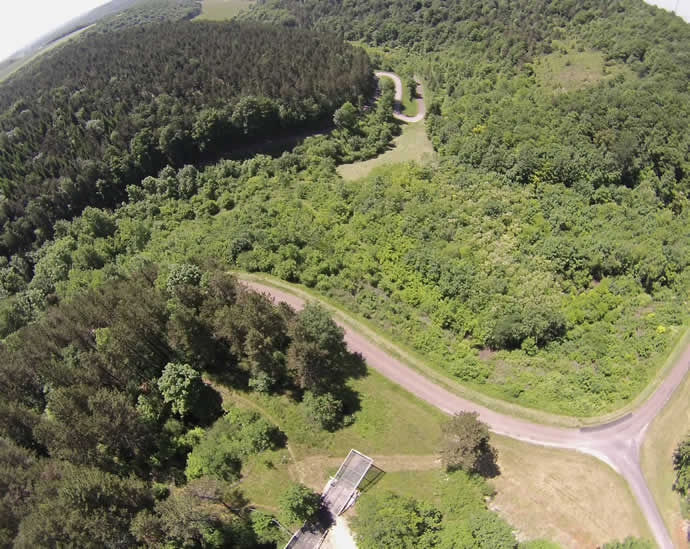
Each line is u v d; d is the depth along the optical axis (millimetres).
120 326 71625
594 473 70312
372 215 121938
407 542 57656
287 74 174750
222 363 82062
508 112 149125
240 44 194250
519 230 115000
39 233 139625
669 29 175625
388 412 78500
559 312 92062
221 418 73875
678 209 131500
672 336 91438
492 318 92375
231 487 66438
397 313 97062
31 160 150500
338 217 125062
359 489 67562
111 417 63406
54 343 77188
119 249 127375
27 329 86250
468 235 113750
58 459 60438
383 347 90875
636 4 197750
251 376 79562
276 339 80562
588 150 131125
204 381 79500
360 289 103125
